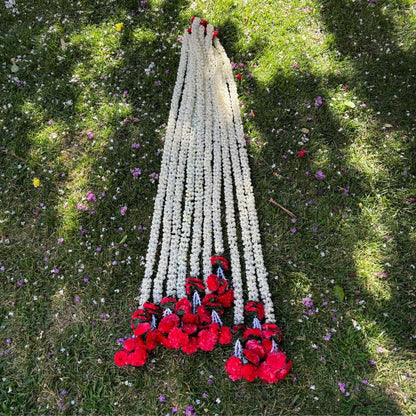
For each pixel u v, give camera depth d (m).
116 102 2.75
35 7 3.19
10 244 2.26
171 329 1.86
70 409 1.82
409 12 3.15
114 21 3.15
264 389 1.86
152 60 2.95
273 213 2.34
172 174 2.42
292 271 2.17
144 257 2.21
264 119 2.67
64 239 2.26
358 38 3.04
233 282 2.10
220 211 2.34
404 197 2.37
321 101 2.73
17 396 1.85
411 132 2.61
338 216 2.31
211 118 2.66
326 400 1.83
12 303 2.09
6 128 2.66
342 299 2.06
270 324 1.91
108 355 1.95
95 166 2.51
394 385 1.86
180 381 1.87
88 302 2.09
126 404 1.83
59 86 2.82
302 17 3.13
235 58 2.96
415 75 2.84
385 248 2.22
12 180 2.46
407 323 2.01
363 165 2.49
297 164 2.49
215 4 3.18
